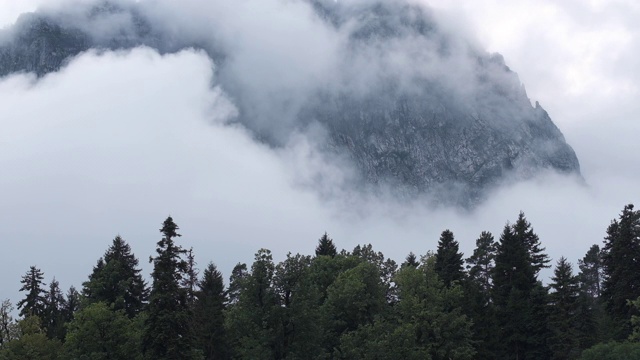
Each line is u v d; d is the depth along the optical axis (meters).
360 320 73.31
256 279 64.38
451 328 68.19
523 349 76.50
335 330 73.12
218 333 77.75
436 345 67.44
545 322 76.62
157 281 58.59
